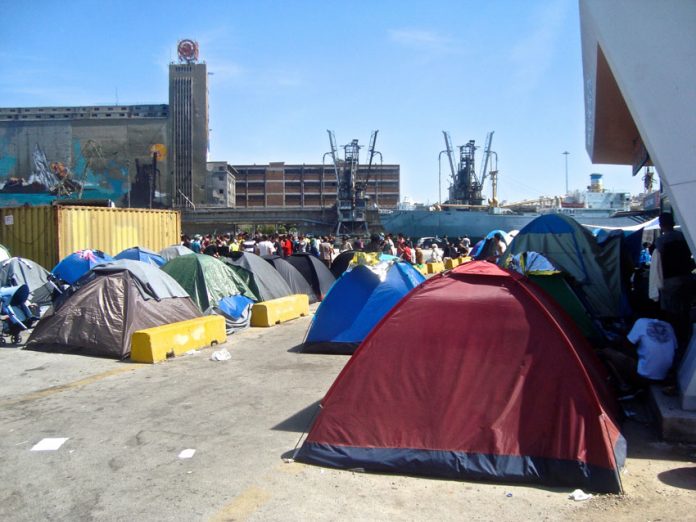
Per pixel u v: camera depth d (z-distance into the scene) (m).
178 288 10.66
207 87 105.38
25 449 5.23
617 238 10.20
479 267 5.26
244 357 9.24
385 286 9.70
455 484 4.38
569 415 4.42
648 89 5.35
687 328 6.36
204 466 4.79
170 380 7.72
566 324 5.39
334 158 85.31
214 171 105.56
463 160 83.00
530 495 4.16
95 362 8.77
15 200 100.19
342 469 4.67
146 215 18.59
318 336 9.64
